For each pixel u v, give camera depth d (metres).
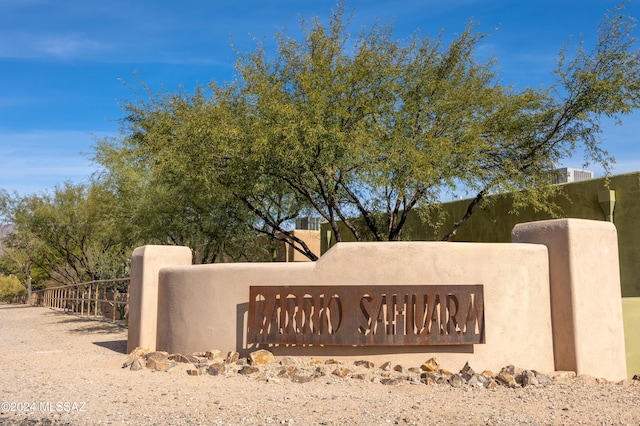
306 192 15.21
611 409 6.92
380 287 9.44
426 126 14.62
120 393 7.84
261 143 13.00
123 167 22.02
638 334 11.02
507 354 9.49
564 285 9.70
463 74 15.38
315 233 25.17
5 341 15.25
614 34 13.91
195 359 9.80
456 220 18.08
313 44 14.81
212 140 13.93
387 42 15.03
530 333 9.65
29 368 10.08
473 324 9.38
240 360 9.56
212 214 17.58
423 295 9.41
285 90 14.66
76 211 32.91
